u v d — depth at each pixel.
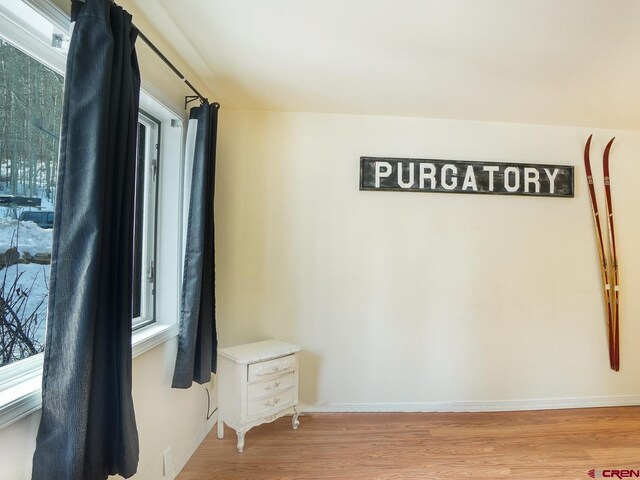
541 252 2.47
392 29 1.42
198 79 1.92
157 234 1.77
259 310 2.31
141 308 1.69
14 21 0.93
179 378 1.63
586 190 2.52
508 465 1.80
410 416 2.30
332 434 2.07
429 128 2.42
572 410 2.43
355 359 2.36
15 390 0.91
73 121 0.94
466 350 2.41
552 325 2.47
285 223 2.33
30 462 0.91
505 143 2.46
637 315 2.50
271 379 1.99
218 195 2.29
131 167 1.12
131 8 1.31
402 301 2.38
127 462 1.05
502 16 1.32
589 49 1.54
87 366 0.92
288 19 1.37
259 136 2.32
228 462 1.79
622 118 2.38
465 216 2.42
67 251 0.92
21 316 1.01
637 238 2.51
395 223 2.38
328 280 2.35
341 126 2.37
